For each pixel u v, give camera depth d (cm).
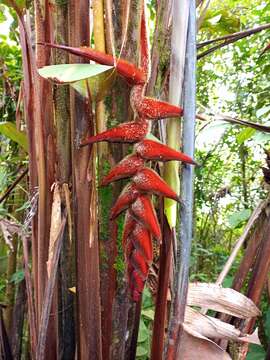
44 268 64
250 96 193
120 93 59
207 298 64
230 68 212
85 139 58
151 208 52
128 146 60
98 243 62
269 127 75
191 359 60
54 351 67
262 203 86
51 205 63
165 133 58
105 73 52
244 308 64
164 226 58
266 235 81
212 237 246
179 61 53
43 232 63
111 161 61
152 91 61
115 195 61
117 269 62
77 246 60
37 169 67
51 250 60
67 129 62
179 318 56
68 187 63
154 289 66
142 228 52
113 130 52
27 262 76
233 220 122
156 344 60
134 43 57
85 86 54
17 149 139
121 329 63
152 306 113
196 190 206
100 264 63
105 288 63
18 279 121
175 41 53
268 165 87
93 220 59
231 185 215
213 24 103
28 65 65
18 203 131
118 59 52
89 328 60
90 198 59
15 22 107
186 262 55
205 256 225
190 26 53
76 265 61
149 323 118
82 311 60
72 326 69
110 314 63
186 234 54
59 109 62
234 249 87
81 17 58
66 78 47
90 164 59
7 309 138
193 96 53
